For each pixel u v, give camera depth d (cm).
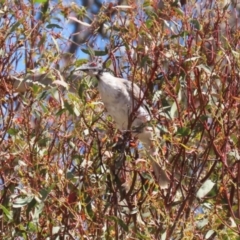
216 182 1083
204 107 1056
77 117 1108
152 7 1098
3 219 1095
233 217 1019
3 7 1158
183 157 1061
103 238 1059
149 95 1103
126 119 1174
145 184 1091
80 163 1086
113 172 1088
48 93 1091
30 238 1094
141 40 1101
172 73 1086
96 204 1072
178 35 1077
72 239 1052
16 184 1086
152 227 1061
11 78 1134
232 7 1147
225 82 1059
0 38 1126
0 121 1116
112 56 1146
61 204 1041
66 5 1191
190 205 1053
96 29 1173
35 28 1161
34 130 1106
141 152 1140
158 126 1080
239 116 1053
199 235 1034
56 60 1160
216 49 1094
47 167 1066
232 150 1078
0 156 1086
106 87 1178
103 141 1116
